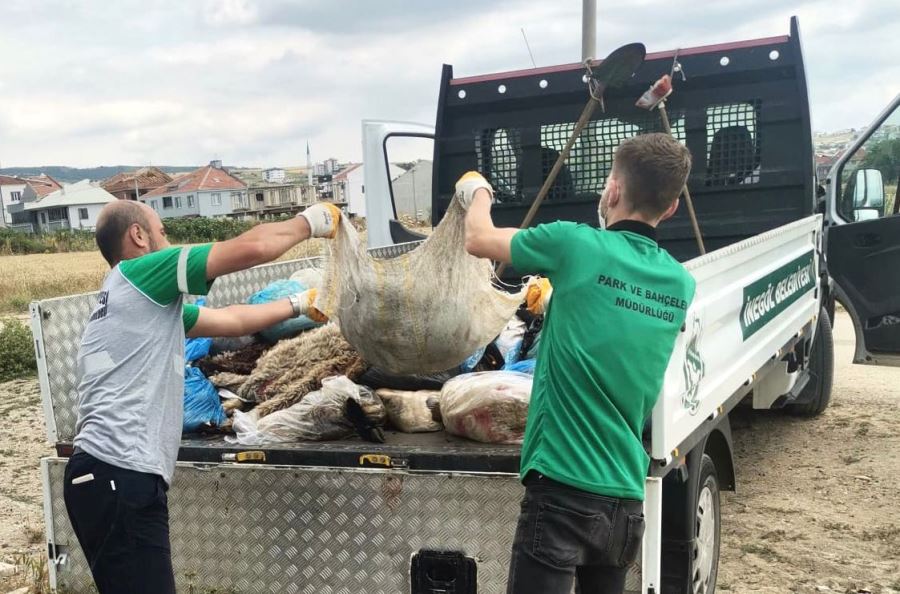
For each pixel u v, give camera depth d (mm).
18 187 124625
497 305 3621
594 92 4031
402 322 3336
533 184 5934
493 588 3023
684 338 3008
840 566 4297
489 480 2990
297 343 3844
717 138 5570
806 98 5312
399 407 3432
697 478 3311
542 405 2412
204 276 2691
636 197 2461
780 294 4738
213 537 3367
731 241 5629
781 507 5121
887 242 6133
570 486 2314
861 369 9094
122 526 2607
